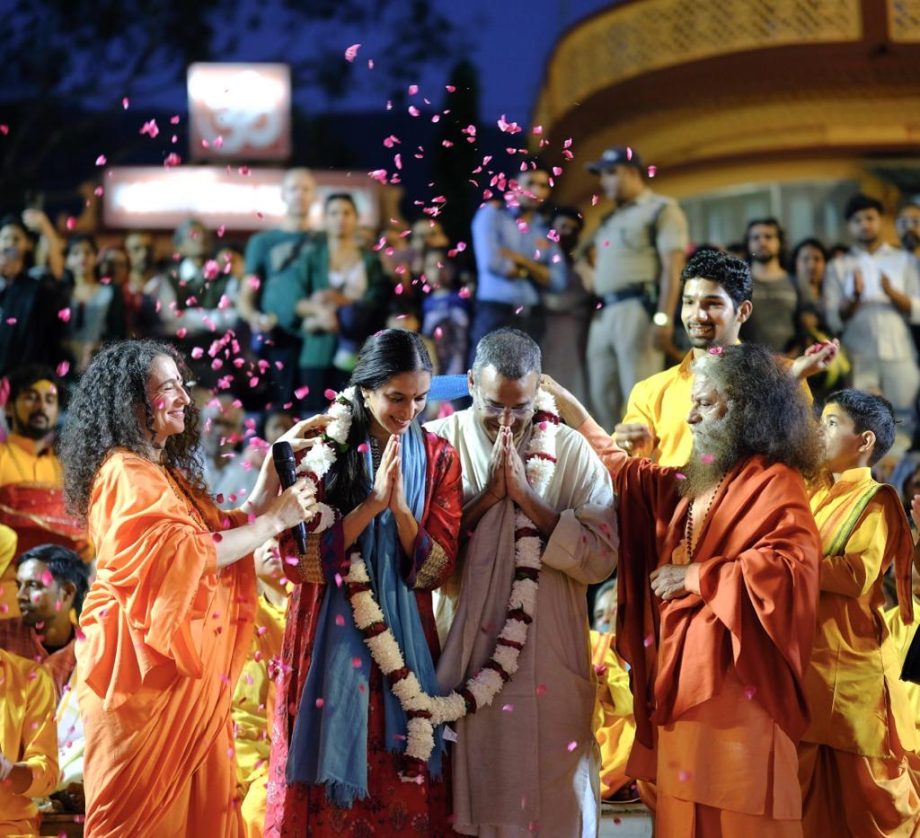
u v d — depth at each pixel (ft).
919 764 18.07
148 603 14.44
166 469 15.70
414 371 15.20
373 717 15.05
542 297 32.73
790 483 15.48
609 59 42.27
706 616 15.23
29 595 20.53
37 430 25.16
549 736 15.43
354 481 15.46
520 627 15.46
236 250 36.19
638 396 18.93
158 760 14.58
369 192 37.96
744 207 39.91
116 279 34.14
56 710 19.26
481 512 15.89
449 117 42.75
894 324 33.09
